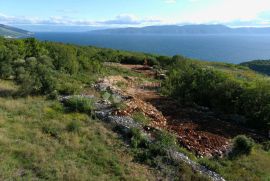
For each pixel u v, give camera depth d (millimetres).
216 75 22797
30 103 17625
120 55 44844
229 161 14500
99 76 28922
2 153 11672
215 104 21109
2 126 14070
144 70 37812
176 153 13727
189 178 12281
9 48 28625
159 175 12312
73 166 11750
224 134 17234
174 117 19016
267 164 14750
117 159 12914
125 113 16875
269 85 20219
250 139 16500
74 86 20844
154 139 14695
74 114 16609
